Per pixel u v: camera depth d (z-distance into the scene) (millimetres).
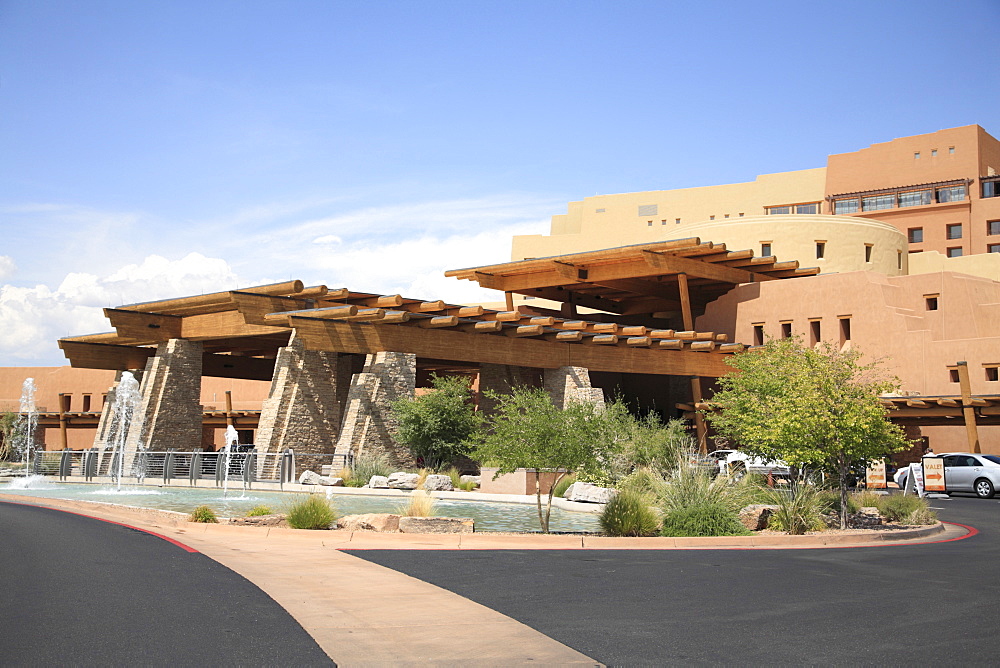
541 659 6832
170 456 34375
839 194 74375
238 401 62625
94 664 6422
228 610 8500
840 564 12242
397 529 15664
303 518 16141
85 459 37188
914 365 38438
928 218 70250
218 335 39562
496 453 17516
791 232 48188
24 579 10055
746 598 9430
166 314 41312
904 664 6676
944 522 20078
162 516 18125
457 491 27625
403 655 6945
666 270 41219
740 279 45250
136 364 44281
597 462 17703
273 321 33344
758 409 21312
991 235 67875
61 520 17688
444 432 33156
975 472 28328
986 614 8586
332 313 32906
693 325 47688
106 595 9133
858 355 22688
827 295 41625
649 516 16078
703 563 12281
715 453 34562
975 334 39000
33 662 6422
